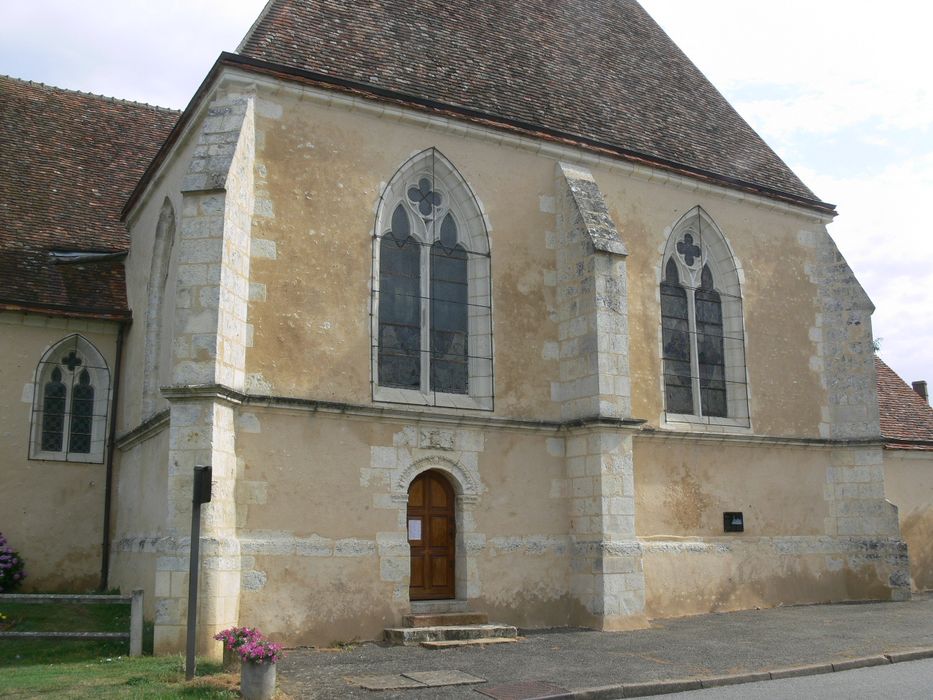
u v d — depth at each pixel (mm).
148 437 15477
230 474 12555
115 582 16922
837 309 20156
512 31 19062
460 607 14328
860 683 10148
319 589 13094
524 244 16266
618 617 14633
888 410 23344
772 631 14211
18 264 18422
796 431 19188
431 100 15477
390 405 14328
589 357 15469
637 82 20406
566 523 15562
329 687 9812
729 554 17453
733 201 19375
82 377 18500
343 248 14406
